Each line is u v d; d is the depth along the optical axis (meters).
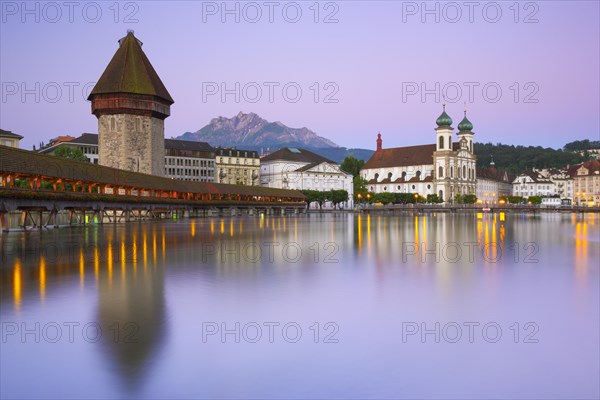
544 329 17.39
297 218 123.31
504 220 113.25
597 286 24.84
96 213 90.56
